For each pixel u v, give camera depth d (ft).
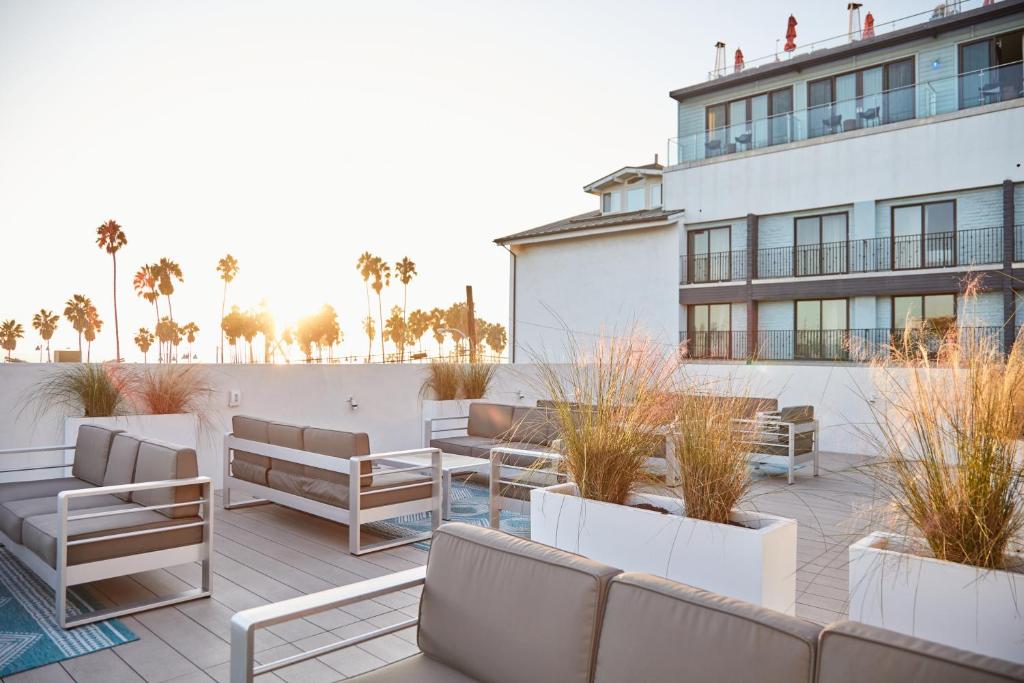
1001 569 6.73
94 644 9.59
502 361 30.42
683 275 50.98
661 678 4.63
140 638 9.82
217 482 21.06
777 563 8.26
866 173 43.96
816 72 50.49
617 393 10.27
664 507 9.93
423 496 15.21
